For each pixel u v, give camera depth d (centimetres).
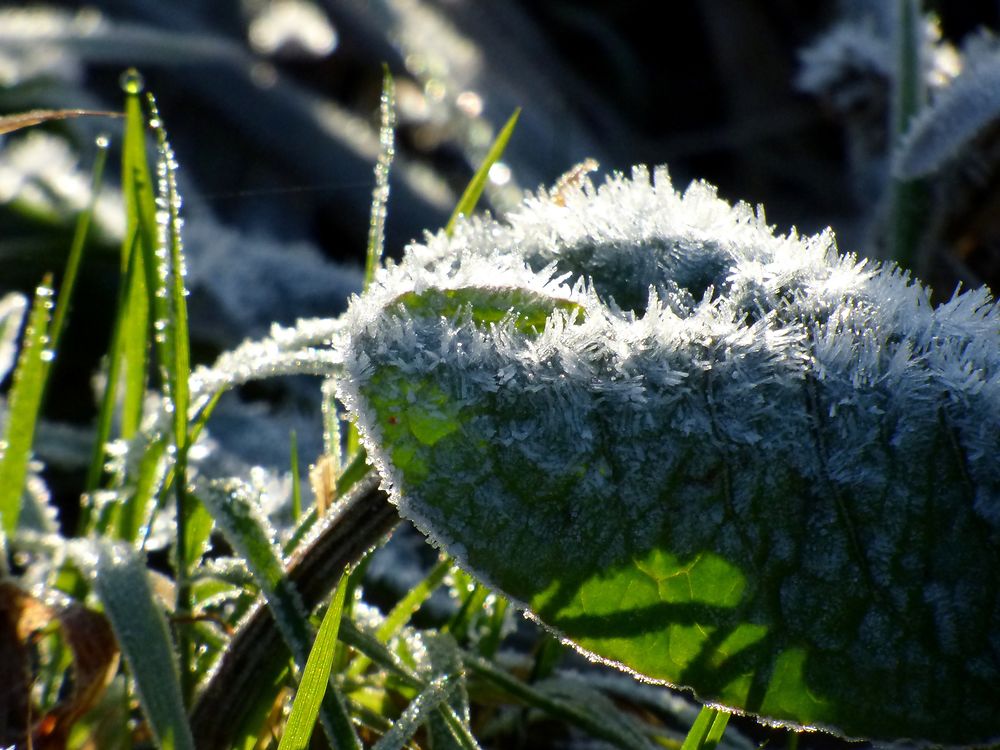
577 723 41
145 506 43
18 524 46
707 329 36
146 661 38
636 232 38
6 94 79
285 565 39
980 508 36
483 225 39
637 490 36
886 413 36
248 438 56
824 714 37
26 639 41
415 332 36
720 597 37
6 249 62
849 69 66
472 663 41
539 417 36
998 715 37
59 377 61
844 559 37
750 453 36
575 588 36
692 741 39
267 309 67
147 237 42
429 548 51
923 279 51
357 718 40
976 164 50
